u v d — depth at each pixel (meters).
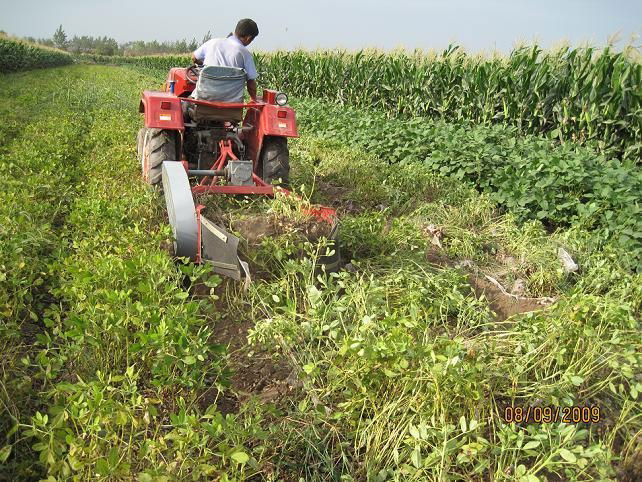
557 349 3.23
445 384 2.78
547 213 6.48
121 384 3.17
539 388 3.03
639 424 3.04
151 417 2.96
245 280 4.22
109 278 3.59
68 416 2.58
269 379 3.44
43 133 10.03
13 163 7.11
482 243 5.75
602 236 5.96
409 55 14.61
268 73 21.00
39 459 2.58
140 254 3.99
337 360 3.10
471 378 2.75
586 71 9.79
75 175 7.33
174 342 2.92
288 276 4.18
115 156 7.95
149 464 2.62
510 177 7.06
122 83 25.62
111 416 2.51
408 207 6.95
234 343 3.79
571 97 9.88
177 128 5.84
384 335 3.29
